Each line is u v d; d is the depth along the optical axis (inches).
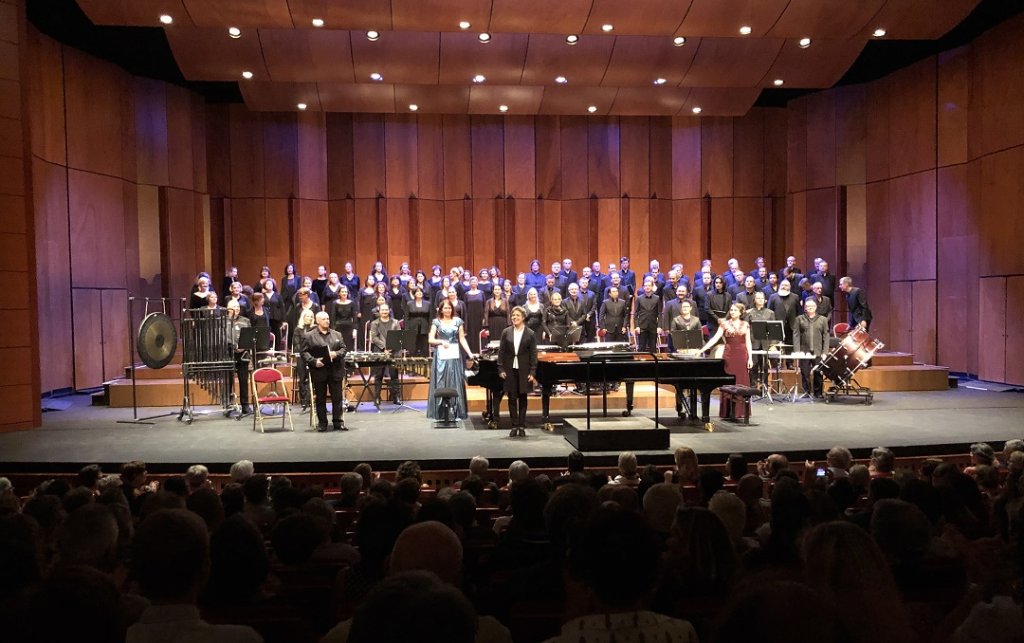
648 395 485.7
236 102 719.7
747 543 153.3
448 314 433.7
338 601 117.6
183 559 75.5
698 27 482.3
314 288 614.5
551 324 507.8
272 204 723.4
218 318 431.2
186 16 462.9
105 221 604.7
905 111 653.9
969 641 85.7
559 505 135.5
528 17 468.1
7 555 91.5
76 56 576.4
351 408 471.5
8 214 411.2
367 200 743.1
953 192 610.5
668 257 767.7
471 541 165.3
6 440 377.7
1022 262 542.6
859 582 65.2
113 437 384.8
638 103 657.6
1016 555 95.0
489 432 395.2
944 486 174.2
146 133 652.1
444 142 751.7
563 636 68.1
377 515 116.6
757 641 43.8
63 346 560.4
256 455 336.8
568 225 761.6
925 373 552.1
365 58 551.5
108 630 53.0
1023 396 516.7
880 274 683.4
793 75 579.2
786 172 757.9
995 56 565.0
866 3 467.8
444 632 49.6
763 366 495.8
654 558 67.5
